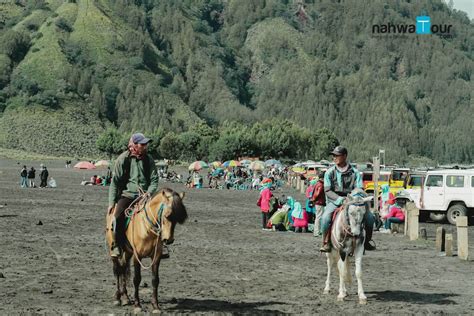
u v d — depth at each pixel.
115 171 13.63
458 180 37.16
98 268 18.52
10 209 39.91
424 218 39.38
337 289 16.09
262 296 15.09
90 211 39.84
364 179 55.62
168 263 20.08
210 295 15.11
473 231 34.25
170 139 177.00
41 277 16.92
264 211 32.47
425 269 19.95
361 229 14.17
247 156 171.75
